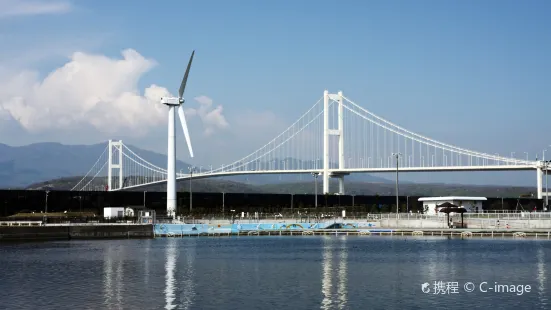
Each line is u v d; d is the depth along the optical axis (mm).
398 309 44500
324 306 45531
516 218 113562
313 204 162500
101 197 134625
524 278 57344
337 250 84500
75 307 45281
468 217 119938
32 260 72062
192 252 81938
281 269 64312
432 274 60281
